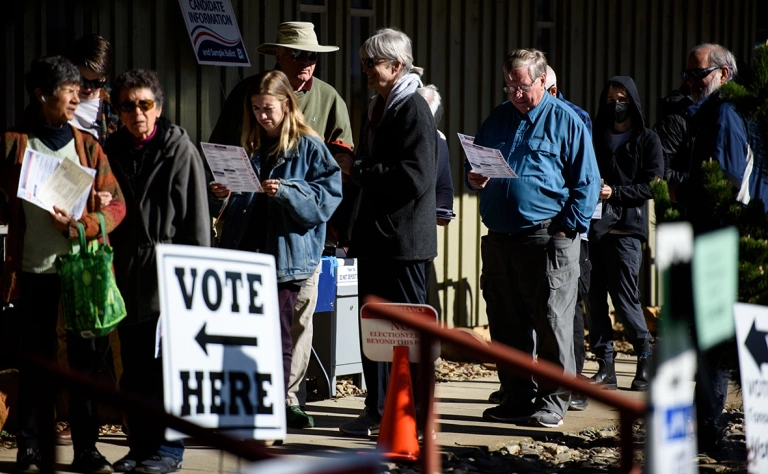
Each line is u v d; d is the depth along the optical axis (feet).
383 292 32.12
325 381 39.96
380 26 48.88
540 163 34.24
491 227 35.06
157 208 27.07
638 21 59.26
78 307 25.57
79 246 26.55
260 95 30.96
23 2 38.47
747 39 65.98
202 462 29.30
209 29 42.88
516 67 34.30
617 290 42.65
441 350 48.75
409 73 32.50
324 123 39.19
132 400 16.65
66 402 32.76
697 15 62.75
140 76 26.89
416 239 31.78
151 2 41.86
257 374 23.26
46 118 27.02
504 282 35.45
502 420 35.76
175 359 22.07
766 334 24.93
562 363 34.76
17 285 27.07
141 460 27.66
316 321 40.16
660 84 60.64
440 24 50.80
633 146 41.73
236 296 23.16
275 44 37.47
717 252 20.36
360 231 32.24
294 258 31.45
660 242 18.81
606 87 41.88
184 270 22.38
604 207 41.73
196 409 22.27
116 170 27.48
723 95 29.84
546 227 34.35
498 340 36.09
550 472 29.45
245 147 32.01
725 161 29.55
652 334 55.36
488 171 32.76
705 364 28.94
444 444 32.37
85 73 31.89
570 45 56.03
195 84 43.27
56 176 26.00
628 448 18.12
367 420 33.27
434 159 31.91
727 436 32.40
